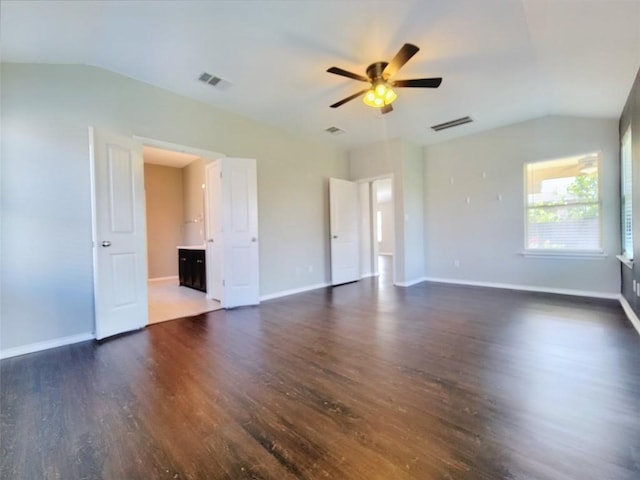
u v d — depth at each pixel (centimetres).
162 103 364
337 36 267
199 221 674
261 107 420
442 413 172
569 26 235
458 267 571
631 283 340
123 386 208
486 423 162
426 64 310
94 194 297
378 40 273
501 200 516
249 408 180
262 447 147
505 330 307
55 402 189
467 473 128
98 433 159
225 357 255
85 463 139
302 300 462
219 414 175
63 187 296
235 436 155
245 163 438
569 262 455
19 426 166
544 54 284
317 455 141
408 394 193
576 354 244
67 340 295
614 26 223
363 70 319
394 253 575
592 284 437
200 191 669
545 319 338
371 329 321
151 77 338
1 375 228
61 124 296
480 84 352
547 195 474
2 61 269
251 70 325
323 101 402
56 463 139
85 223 308
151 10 229
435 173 597
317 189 568
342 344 280
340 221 593
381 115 450
